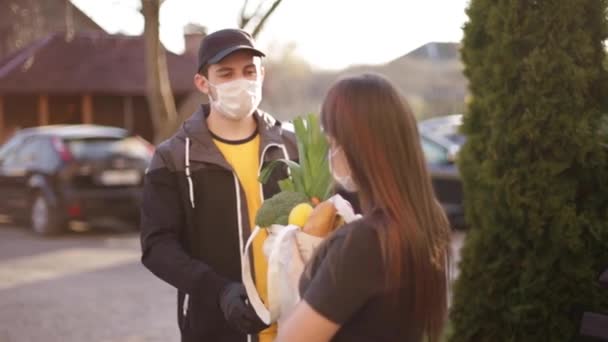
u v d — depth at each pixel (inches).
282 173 131.8
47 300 325.4
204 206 127.6
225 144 132.3
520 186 147.5
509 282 150.7
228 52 127.2
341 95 87.4
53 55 836.0
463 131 159.6
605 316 131.4
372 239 83.7
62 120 843.4
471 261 155.5
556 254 146.4
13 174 508.4
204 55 130.5
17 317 296.5
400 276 84.3
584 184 147.9
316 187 108.6
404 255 84.1
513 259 150.2
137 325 284.7
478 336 154.9
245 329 113.2
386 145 85.6
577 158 145.8
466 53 159.0
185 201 127.4
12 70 818.8
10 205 514.6
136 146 502.0
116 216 482.3
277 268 97.6
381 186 85.1
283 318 98.8
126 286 352.5
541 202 146.5
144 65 852.0
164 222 125.8
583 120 145.3
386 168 85.3
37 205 495.2
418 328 87.0
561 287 146.9
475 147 157.6
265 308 109.0
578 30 145.5
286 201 107.3
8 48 972.6
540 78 144.7
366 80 87.9
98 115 848.3
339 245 84.4
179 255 122.3
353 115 86.0
